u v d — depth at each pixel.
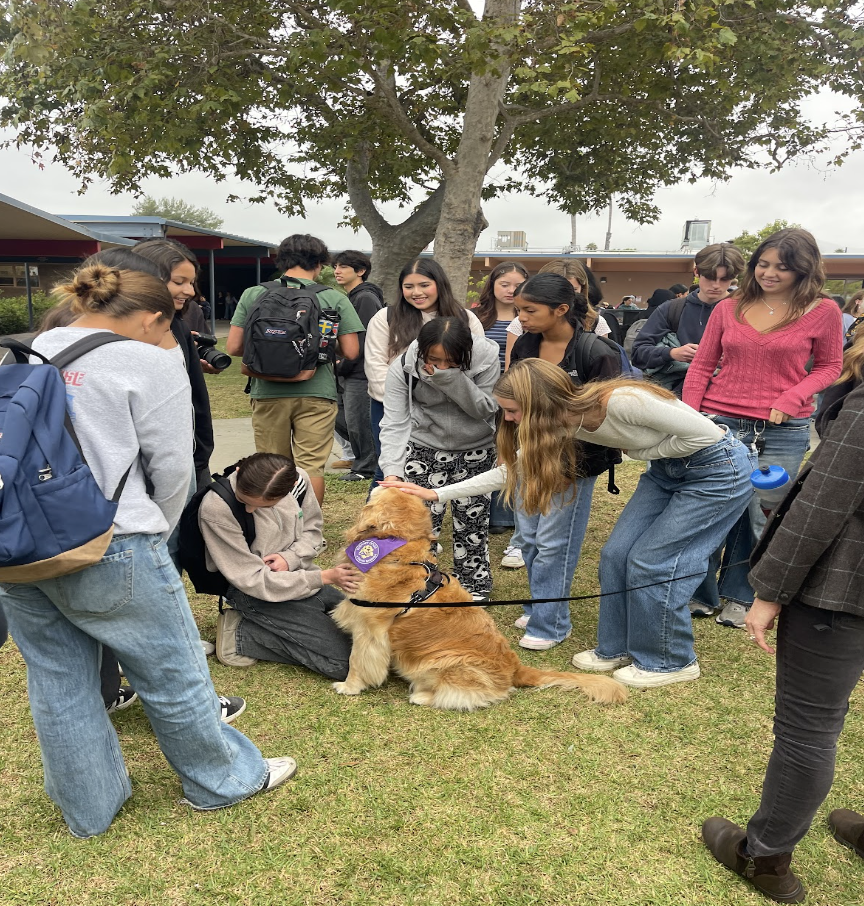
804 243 3.31
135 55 9.77
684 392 3.78
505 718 2.90
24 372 1.81
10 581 1.74
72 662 2.04
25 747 2.62
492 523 5.28
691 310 4.34
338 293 4.44
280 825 2.25
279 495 2.98
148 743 2.66
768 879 2.00
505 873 2.08
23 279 25.19
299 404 4.34
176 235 24.98
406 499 3.17
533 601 2.92
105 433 1.85
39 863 2.07
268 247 30.62
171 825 2.23
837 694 1.84
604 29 9.70
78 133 10.88
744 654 3.52
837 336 3.41
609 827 2.29
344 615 3.19
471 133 9.58
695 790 2.48
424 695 3.00
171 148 10.06
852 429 1.72
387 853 2.14
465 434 3.75
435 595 3.06
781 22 10.16
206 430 3.34
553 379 2.70
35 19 8.49
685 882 2.07
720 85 10.56
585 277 4.57
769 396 3.50
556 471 2.74
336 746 2.68
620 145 13.54
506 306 5.08
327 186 14.67
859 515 1.77
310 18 9.12
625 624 3.33
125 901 1.95
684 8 8.38
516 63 8.95
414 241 12.83
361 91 9.66
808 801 1.88
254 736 2.74
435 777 2.51
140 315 2.00
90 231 15.64
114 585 1.87
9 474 1.60
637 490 3.33
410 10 8.11
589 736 2.79
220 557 3.05
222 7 9.88
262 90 11.12
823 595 1.77
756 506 3.63
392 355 4.14
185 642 2.08
